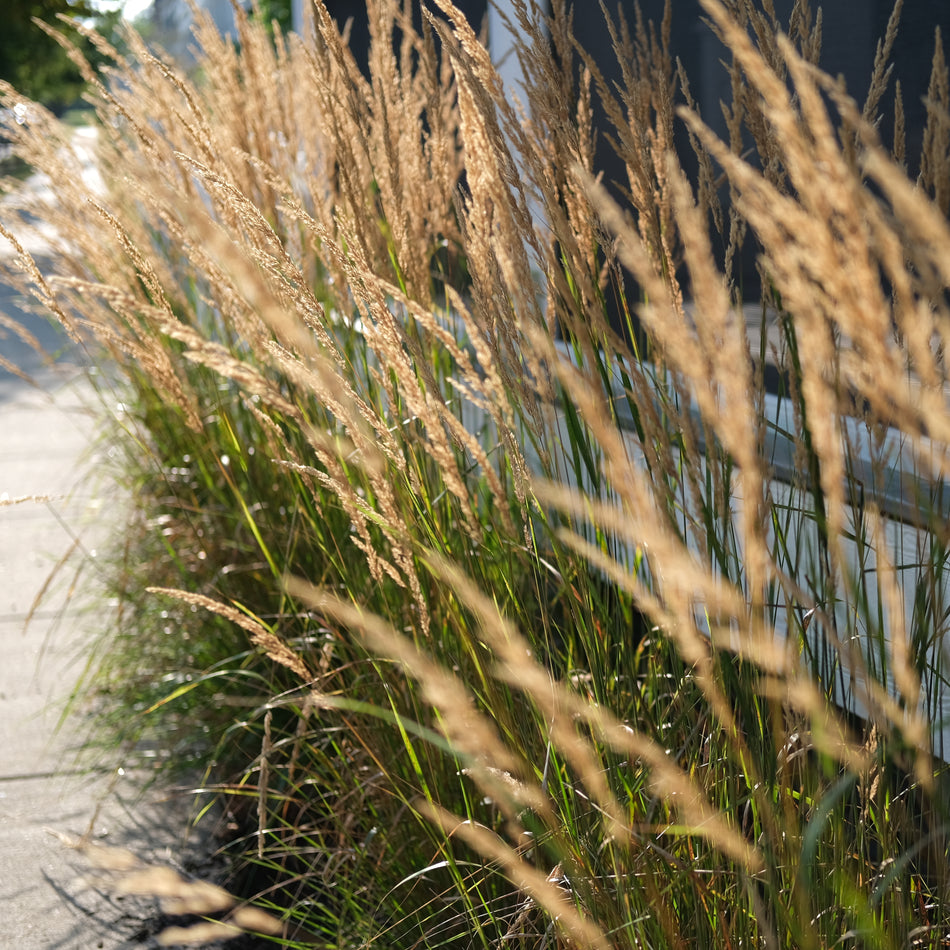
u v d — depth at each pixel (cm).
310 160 300
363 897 213
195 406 229
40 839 280
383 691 207
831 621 139
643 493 88
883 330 80
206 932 154
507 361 167
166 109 304
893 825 147
